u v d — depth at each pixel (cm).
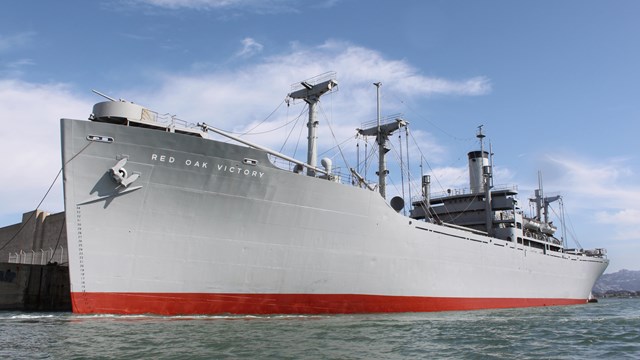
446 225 3288
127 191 1903
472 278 3161
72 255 1859
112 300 1906
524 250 3725
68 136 1853
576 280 4488
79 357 1277
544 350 1596
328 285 2342
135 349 1382
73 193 1859
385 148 3459
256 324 1923
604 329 2173
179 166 1958
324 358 1355
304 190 2227
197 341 1520
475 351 1556
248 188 2078
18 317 2236
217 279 2056
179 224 1983
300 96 2814
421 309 2769
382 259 2555
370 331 1883
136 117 1986
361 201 2450
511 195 3897
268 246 2156
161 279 1966
